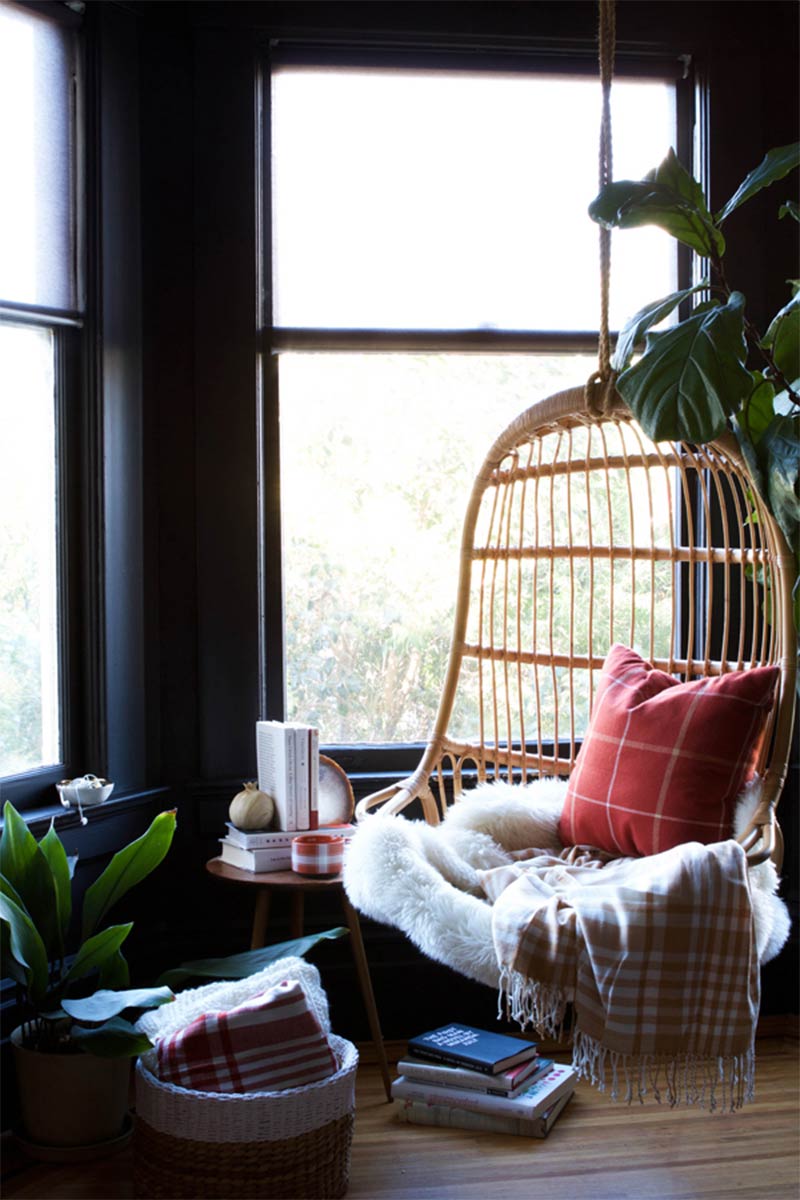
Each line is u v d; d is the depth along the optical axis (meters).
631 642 2.53
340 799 2.65
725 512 2.43
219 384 2.79
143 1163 2.00
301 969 2.21
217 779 2.80
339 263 2.86
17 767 2.55
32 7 2.54
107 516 2.68
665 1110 2.40
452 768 2.89
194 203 2.80
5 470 2.53
